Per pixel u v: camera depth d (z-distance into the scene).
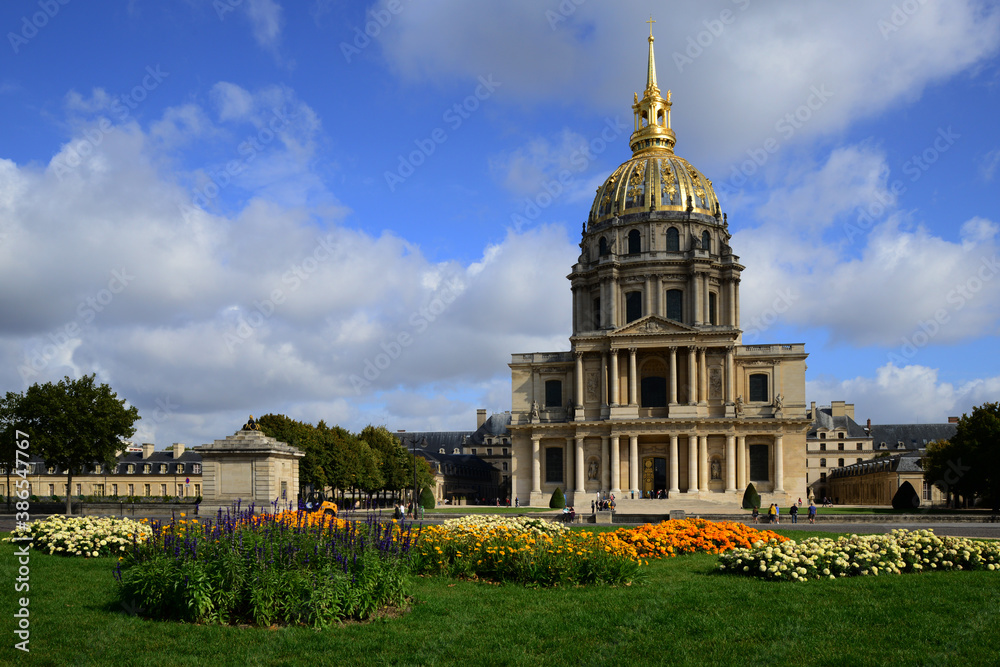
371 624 20.05
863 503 162.38
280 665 16.66
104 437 81.56
